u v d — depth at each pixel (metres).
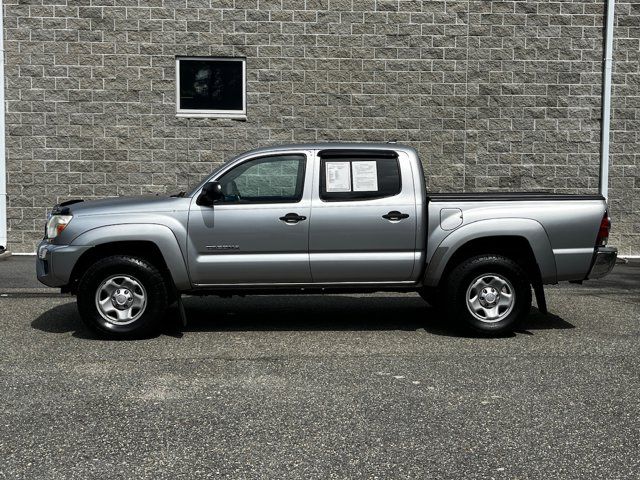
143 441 4.82
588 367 6.64
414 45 13.40
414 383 6.12
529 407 5.52
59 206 8.08
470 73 13.48
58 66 13.20
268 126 13.44
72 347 7.34
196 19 13.24
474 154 13.59
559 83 13.55
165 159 13.38
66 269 7.64
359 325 8.50
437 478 4.26
